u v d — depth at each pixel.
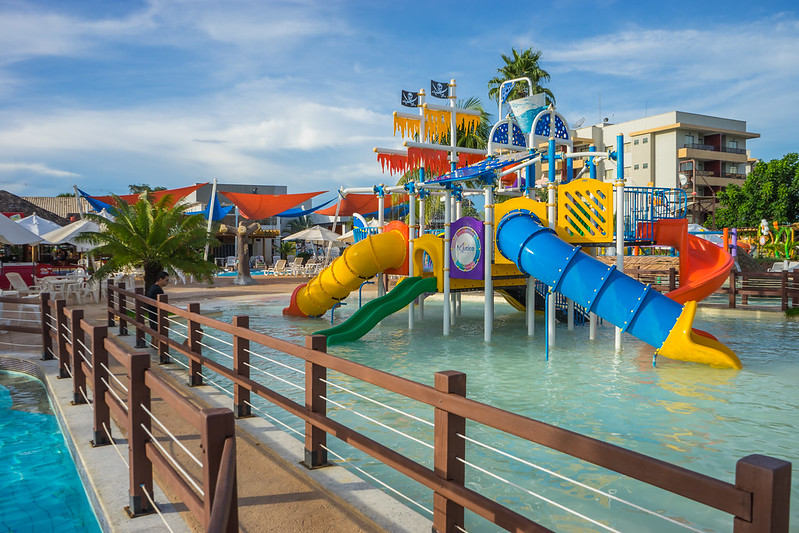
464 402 3.09
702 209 47.88
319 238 37.25
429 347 11.41
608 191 10.84
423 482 3.42
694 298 11.85
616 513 4.27
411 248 13.81
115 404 4.93
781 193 41.91
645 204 12.63
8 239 17.59
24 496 5.04
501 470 5.11
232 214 48.53
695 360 9.01
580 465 5.22
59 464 5.76
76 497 5.02
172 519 3.91
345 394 7.76
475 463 5.28
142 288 10.88
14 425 6.91
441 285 13.16
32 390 8.38
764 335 12.61
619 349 10.85
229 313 17.25
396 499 4.39
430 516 4.21
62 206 47.09
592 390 7.87
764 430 6.16
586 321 14.84
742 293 17.31
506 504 4.43
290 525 3.68
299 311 16.16
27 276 21.95
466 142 31.28
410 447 5.68
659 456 5.40
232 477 2.46
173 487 3.52
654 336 9.27
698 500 1.94
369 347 11.42
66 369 8.09
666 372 9.00
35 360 9.17
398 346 11.53
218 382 8.34
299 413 4.84
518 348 11.24
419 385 3.47
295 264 35.09
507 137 13.78
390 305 12.66
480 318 16.02
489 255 11.85
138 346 10.34
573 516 4.23
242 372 6.19
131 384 4.03
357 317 12.77
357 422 6.54
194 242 16.56
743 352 10.65
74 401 6.75
